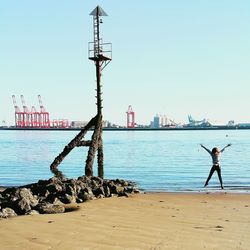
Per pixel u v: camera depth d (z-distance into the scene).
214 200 20.88
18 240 10.95
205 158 69.25
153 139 170.00
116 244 10.59
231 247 10.66
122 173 46.22
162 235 11.74
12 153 86.50
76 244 10.54
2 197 18.22
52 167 30.61
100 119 30.58
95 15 30.47
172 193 25.00
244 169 49.16
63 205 17.62
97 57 30.36
